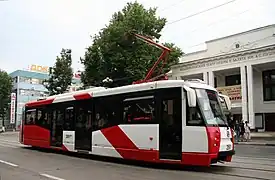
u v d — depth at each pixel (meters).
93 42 34.41
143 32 32.66
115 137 13.10
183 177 9.70
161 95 11.61
